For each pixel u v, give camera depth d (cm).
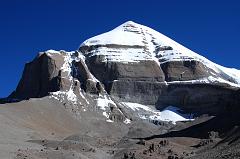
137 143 15275
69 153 11112
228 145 10125
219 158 8500
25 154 10638
